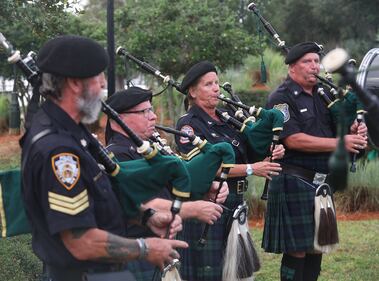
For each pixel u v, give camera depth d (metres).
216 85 3.86
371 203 7.31
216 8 10.25
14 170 2.56
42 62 2.21
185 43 9.88
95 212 2.27
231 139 3.86
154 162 2.50
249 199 6.96
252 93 11.82
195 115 3.84
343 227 6.55
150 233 2.77
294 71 4.27
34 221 2.24
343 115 1.95
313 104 4.26
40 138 2.17
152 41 9.70
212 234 3.77
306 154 4.23
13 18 5.18
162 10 9.83
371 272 5.13
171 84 3.95
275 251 4.29
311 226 4.22
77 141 2.23
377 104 1.99
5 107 13.75
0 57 9.34
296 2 19.48
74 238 2.15
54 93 2.24
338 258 5.50
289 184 4.25
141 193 2.50
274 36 4.54
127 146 3.16
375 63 6.73
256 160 4.00
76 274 2.33
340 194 7.38
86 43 2.22
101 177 2.30
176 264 2.86
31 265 4.35
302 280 4.38
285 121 4.18
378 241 6.02
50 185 2.12
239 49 10.13
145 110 3.24
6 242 4.57
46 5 5.34
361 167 7.56
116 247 2.19
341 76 1.98
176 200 2.52
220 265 3.78
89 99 2.24
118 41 9.89
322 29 19.14
